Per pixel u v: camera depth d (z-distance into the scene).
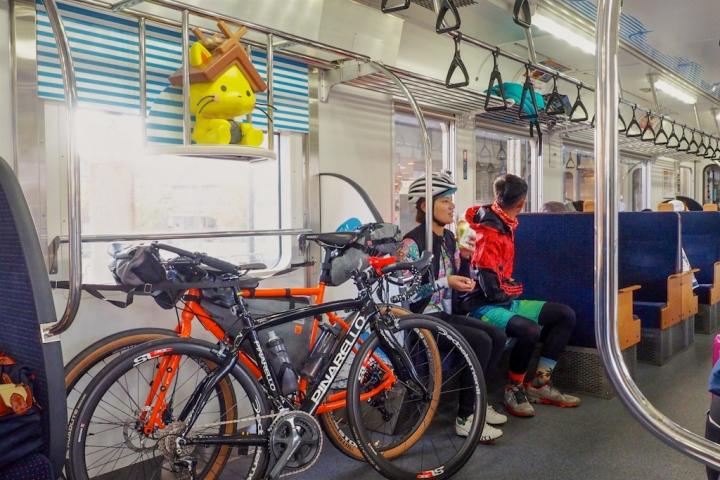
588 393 3.88
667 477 2.67
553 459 2.89
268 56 2.69
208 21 2.82
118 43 2.64
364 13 3.43
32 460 1.57
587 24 4.31
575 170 7.32
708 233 6.13
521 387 3.51
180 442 2.18
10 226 1.70
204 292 2.44
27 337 1.67
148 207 2.92
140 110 2.47
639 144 7.59
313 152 3.61
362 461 2.89
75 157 1.74
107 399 2.70
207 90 2.47
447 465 2.65
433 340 2.94
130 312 2.75
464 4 3.94
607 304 1.00
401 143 4.61
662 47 5.51
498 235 3.42
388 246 2.94
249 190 3.40
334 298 3.62
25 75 2.35
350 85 3.79
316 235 2.72
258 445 2.35
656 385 4.11
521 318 3.43
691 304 5.30
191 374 2.97
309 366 2.55
